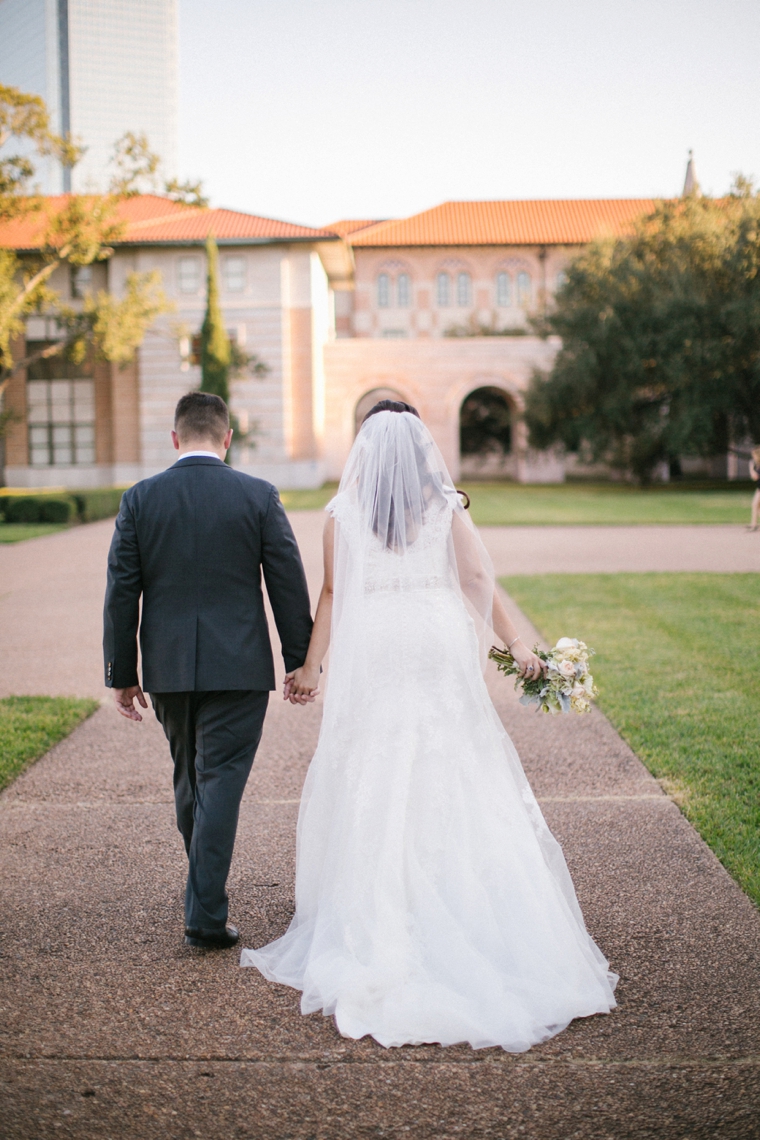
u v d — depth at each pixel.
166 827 3.93
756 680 6.14
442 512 2.81
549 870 2.84
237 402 35.28
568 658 2.89
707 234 31.78
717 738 4.94
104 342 29.27
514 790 2.80
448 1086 2.22
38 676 6.82
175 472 2.89
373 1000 2.49
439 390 39.34
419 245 48.59
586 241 48.47
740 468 42.75
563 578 10.95
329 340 42.09
